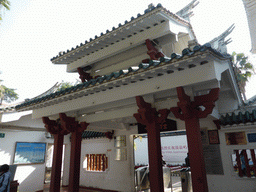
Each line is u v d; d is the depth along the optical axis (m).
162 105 5.07
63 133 7.32
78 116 7.04
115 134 10.52
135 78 4.65
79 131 6.82
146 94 4.85
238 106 7.27
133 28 7.77
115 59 9.30
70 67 10.53
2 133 9.12
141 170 9.80
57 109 6.82
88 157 11.67
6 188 5.15
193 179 4.06
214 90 4.30
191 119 4.42
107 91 5.51
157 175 4.59
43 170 10.48
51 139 11.18
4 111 8.36
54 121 7.38
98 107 6.51
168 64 4.00
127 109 5.91
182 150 17.95
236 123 6.70
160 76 4.62
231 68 5.60
